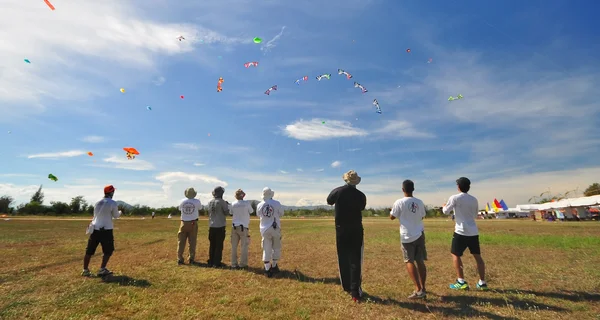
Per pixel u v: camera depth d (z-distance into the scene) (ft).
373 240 42.01
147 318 12.39
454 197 17.42
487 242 38.42
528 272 21.08
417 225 15.81
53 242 38.19
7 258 26.02
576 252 29.76
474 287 17.37
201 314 12.87
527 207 141.18
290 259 26.89
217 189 24.88
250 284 18.03
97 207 19.79
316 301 14.85
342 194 16.83
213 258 23.79
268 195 21.63
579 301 14.66
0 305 13.71
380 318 12.63
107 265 23.44
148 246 35.19
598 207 129.49
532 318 12.43
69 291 15.99
